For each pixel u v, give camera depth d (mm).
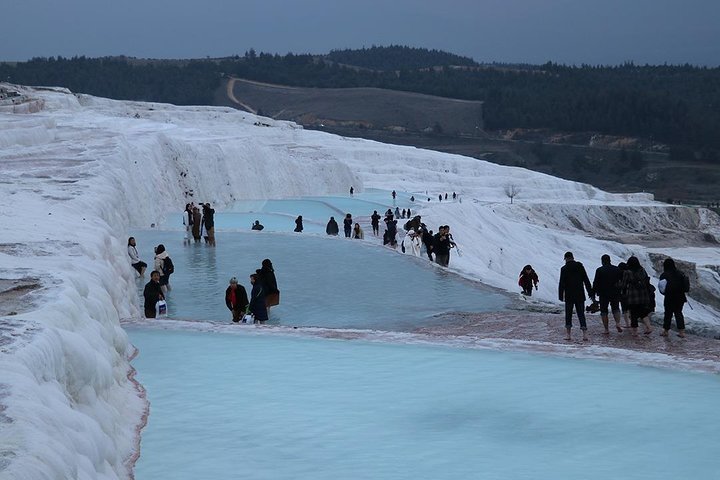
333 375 11297
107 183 26516
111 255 16750
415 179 108000
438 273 24344
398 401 10062
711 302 72562
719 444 8617
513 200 102938
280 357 12344
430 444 8461
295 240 31328
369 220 48781
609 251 72562
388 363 12125
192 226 29750
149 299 17219
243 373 11305
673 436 8898
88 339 8438
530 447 8477
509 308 19375
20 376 5867
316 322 17844
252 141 66375
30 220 16016
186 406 9633
